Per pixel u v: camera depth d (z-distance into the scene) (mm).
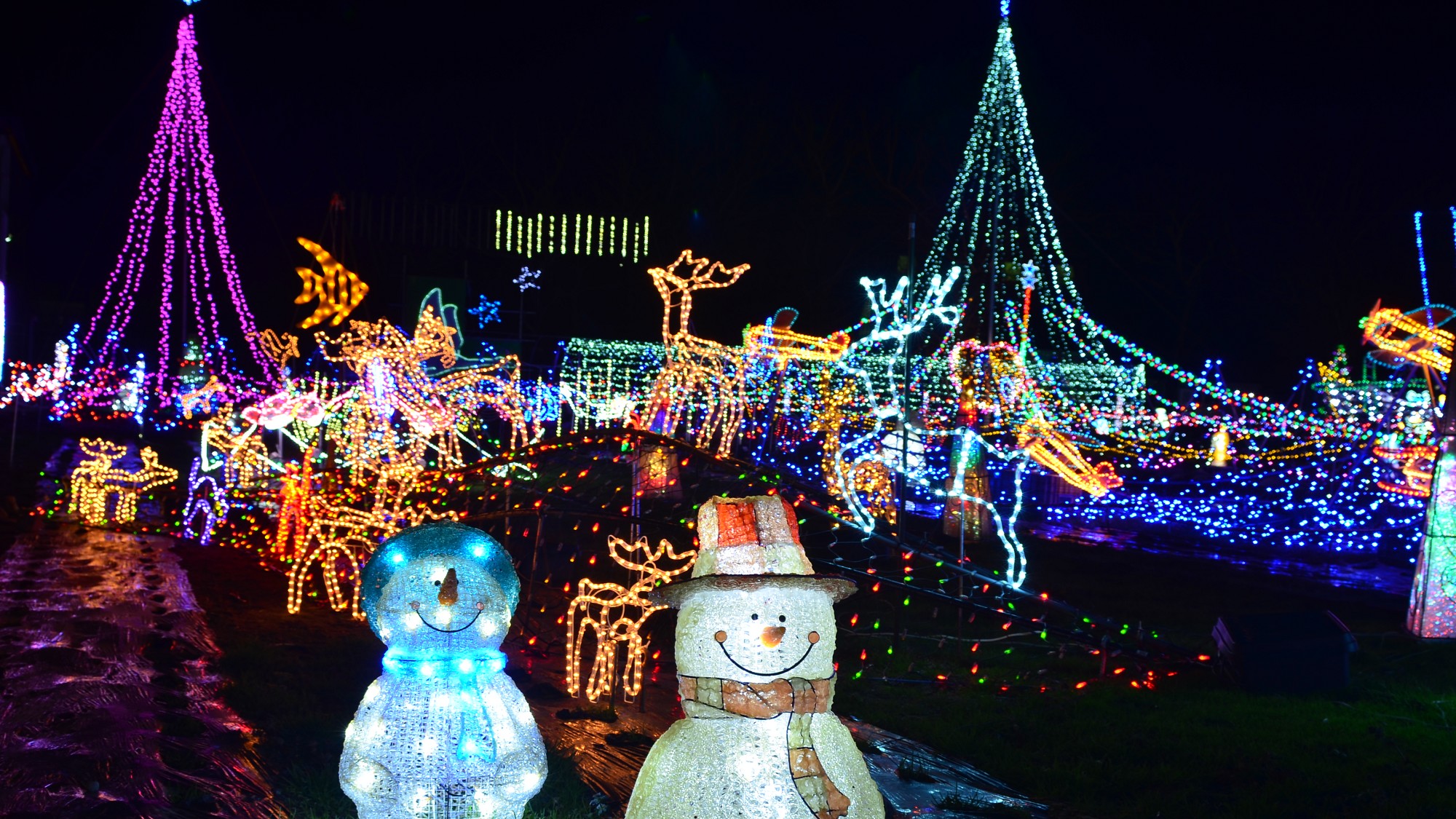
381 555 4738
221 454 17734
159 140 32031
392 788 4453
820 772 4047
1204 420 21766
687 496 15680
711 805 3969
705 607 4090
